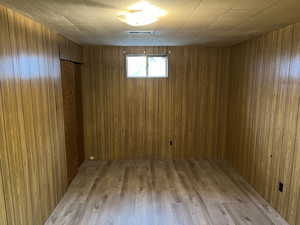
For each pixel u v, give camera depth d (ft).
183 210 9.84
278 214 9.53
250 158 12.29
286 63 9.07
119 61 15.11
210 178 13.07
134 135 15.94
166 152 16.16
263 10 6.68
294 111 8.61
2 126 6.09
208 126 16.07
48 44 9.22
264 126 10.83
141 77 15.37
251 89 12.19
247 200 10.66
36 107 8.13
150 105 15.67
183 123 15.94
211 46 15.03
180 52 15.16
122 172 13.94
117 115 15.66
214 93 15.71
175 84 15.51
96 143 15.88
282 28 9.28
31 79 7.76
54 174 9.86
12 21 6.61
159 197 10.94
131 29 9.50
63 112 11.14
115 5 6.22
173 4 6.15
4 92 6.18
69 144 12.37
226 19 7.83
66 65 11.99
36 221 8.16
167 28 9.36
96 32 10.16
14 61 6.70
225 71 15.49
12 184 6.59
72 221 9.05
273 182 10.01
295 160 8.55
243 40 12.62
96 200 10.66
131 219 9.21
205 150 16.21
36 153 8.14
